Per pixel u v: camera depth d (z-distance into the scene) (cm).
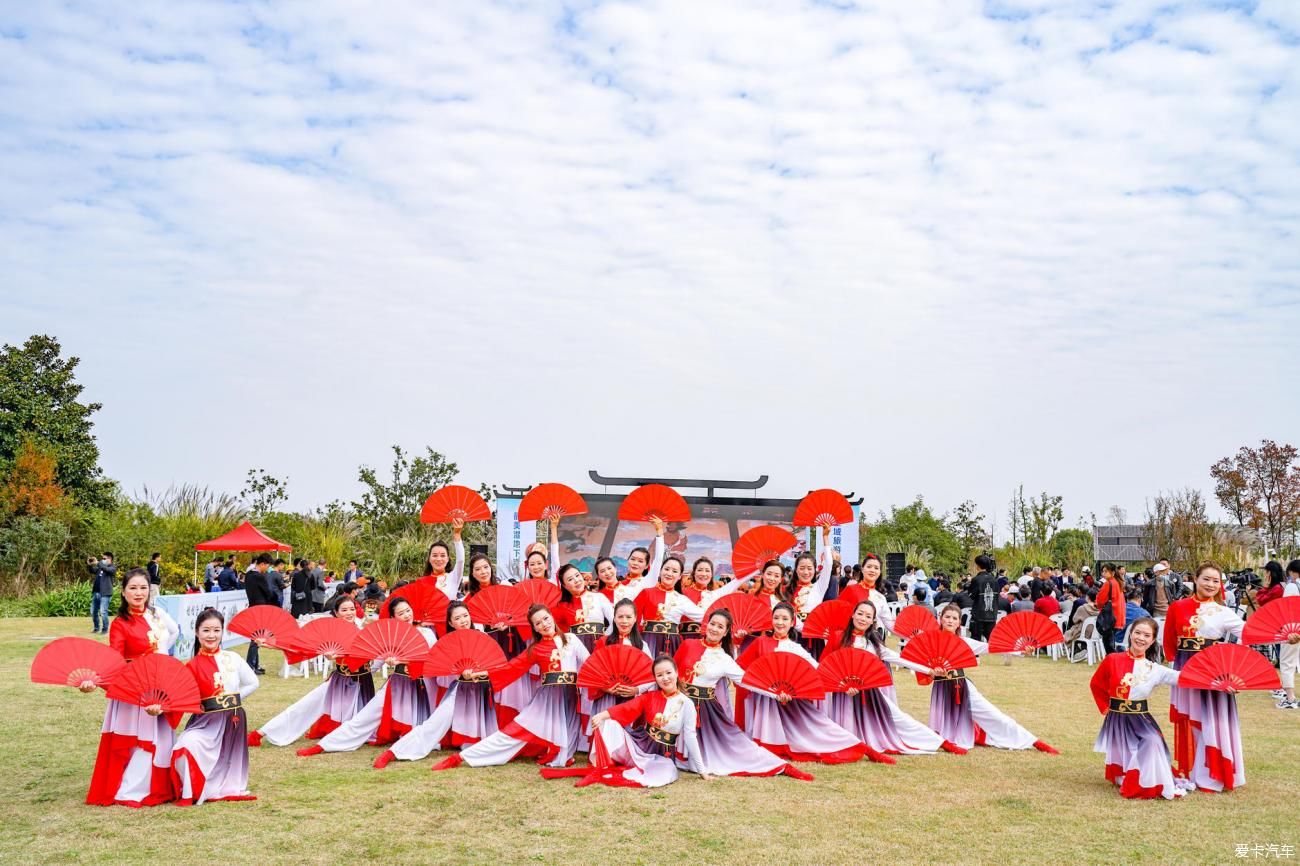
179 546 2441
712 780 736
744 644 910
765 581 983
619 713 739
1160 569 1616
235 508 2620
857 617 888
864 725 848
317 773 755
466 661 807
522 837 587
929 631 886
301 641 806
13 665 1284
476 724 831
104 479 2992
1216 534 2814
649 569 1022
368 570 2573
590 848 566
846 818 629
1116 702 709
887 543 3291
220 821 616
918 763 805
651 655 891
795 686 783
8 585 2405
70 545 2556
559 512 1073
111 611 2148
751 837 588
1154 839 586
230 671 688
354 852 557
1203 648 731
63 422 2912
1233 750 707
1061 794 695
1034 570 2136
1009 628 859
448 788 706
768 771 757
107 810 641
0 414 2817
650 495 1013
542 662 800
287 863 537
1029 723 993
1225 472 3497
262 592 1380
